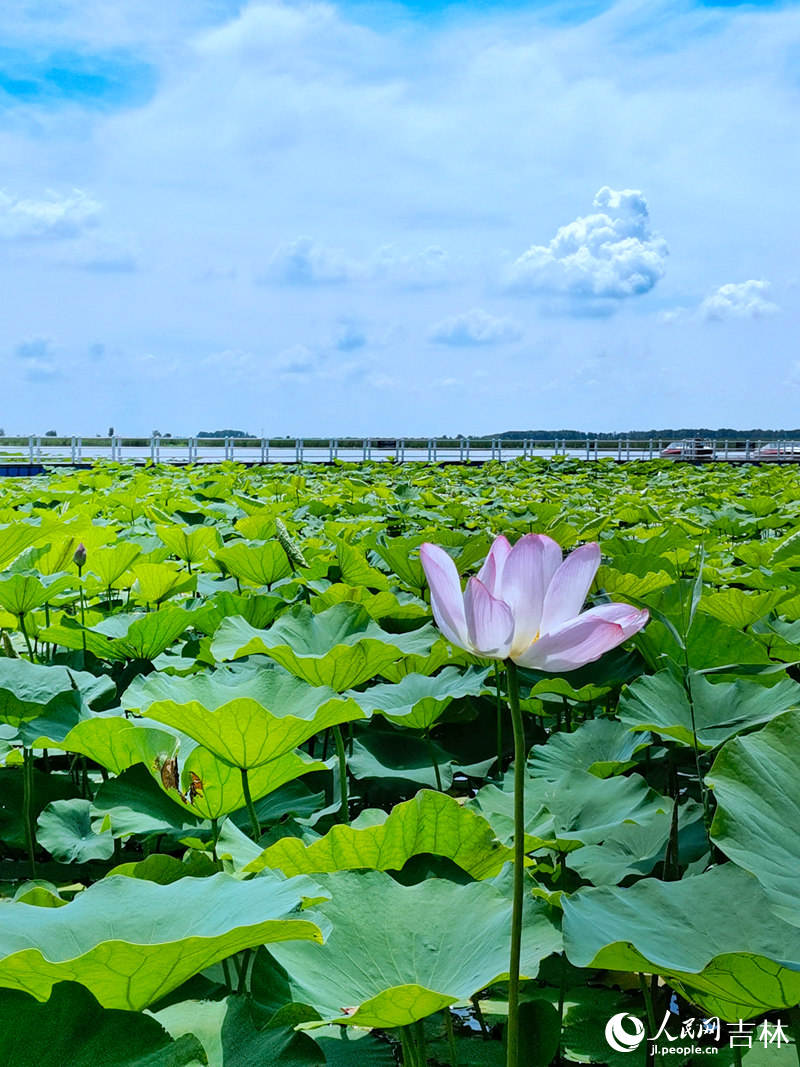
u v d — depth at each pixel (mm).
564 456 28531
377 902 2033
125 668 4684
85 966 1414
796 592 5117
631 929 1777
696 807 2879
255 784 2695
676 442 36844
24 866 3674
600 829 2746
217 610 4887
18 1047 1398
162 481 15875
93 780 4070
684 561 6344
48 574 5664
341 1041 2246
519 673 4496
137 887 1803
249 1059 1614
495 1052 2455
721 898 1870
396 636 4168
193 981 2088
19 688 3514
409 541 6543
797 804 2078
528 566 1465
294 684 3037
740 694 3184
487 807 2975
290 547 5590
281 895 1717
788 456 37125
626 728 3434
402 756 3762
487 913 2018
